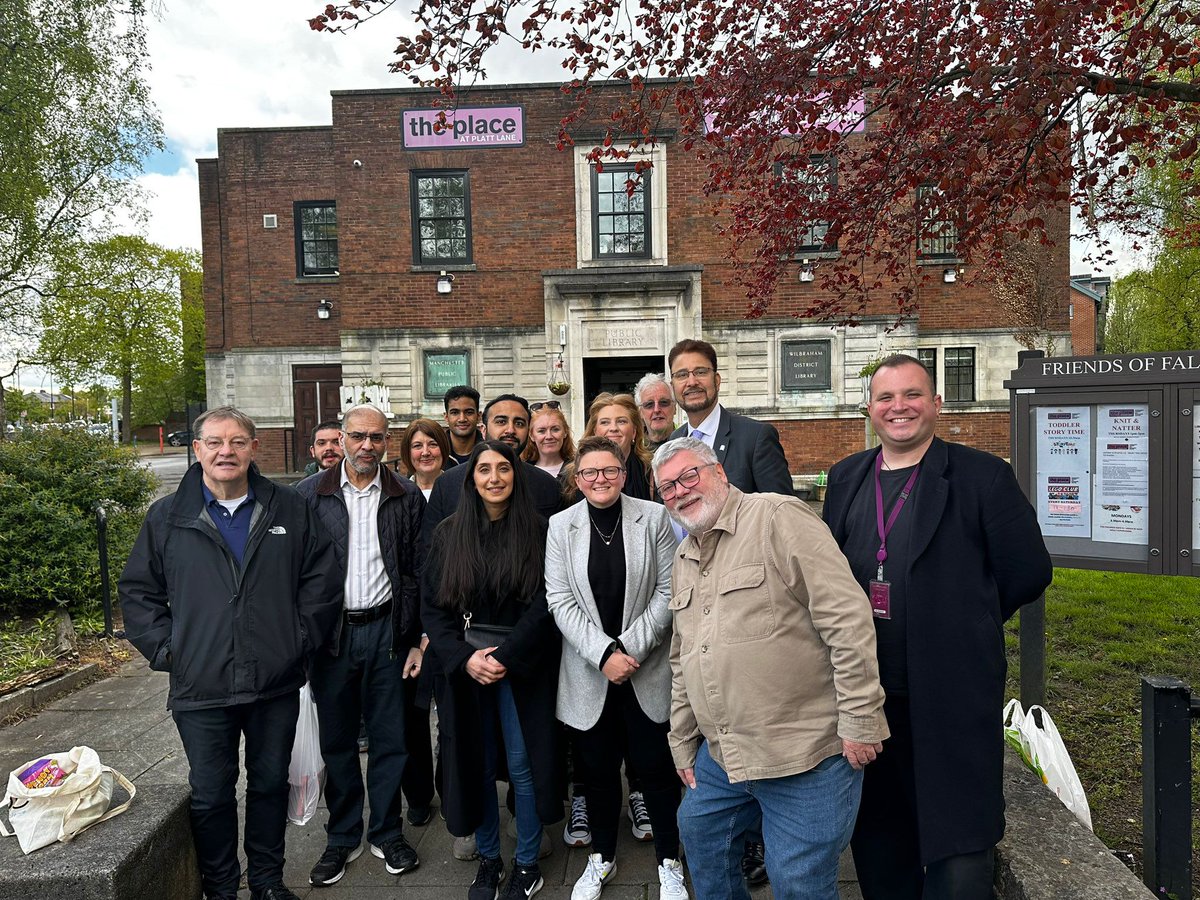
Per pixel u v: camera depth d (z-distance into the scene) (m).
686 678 2.31
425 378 14.56
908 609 2.20
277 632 2.80
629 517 2.87
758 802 2.29
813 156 6.05
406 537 3.35
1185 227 7.00
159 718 4.81
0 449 7.07
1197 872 2.81
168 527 2.81
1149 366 3.15
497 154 14.27
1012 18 4.07
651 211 14.23
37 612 6.71
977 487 2.22
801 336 14.40
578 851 3.23
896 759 2.32
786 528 2.14
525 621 2.79
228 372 17.95
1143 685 2.51
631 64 5.10
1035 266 8.47
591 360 14.72
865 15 4.60
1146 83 3.87
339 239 14.38
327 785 3.14
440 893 2.94
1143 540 3.20
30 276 13.71
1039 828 2.50
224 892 2.73
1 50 11.14
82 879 2.17
